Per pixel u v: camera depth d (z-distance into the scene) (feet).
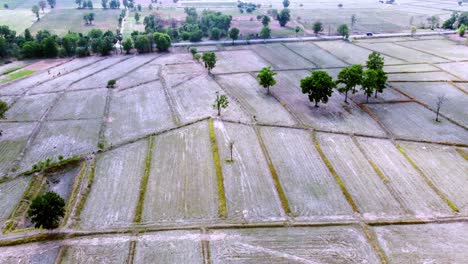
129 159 207.41
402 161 203.92
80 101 288.10
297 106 276.00
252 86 318.65
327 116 259.39
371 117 257.14
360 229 155.12
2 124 249.55
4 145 222.48
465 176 190.39
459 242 147.95
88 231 152.97
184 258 140.67
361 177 190.08
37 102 285.43
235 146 220.02
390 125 245.86
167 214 163.53
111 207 167.84
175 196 175.32
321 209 166.91
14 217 163.84
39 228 155.02
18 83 326.03
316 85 258.57
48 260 139.95
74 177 194.70
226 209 166.71
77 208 165.78
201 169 197.06
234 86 318.65
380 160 205.26
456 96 292.20
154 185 183.42
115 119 257.96
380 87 281.13
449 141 224.94
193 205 169.07
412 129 240.73
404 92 299.58
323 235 151.84
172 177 190.08
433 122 250.16
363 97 291.58
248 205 169.68
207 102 284.00
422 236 151.23
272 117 257.96
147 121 254.27
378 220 159.53
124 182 186.39
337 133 234.99
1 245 145.89
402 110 268.41
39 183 188.34
